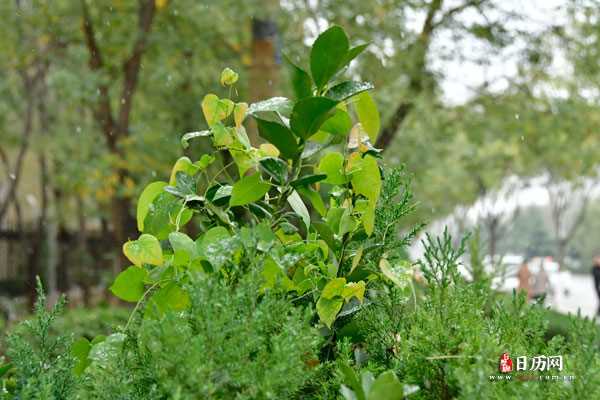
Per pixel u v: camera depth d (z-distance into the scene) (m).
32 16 12.25
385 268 1.56
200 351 1.16
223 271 1.47
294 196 1.68
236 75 1.72
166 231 1.69
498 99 12.70
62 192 18.72
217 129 1.69
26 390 1.24
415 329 1.41
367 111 1.68
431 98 11.82
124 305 12.91
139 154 11.74
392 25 10.24
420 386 1.37
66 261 22.12
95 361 1.46
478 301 1.54
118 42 12.15
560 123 12.61
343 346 1.45
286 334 1.24
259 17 7.34
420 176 17.11
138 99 13.86
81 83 11.55
